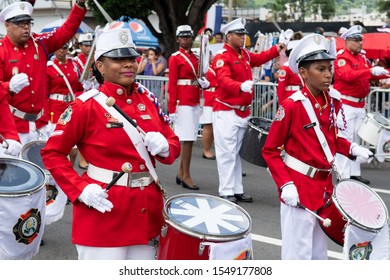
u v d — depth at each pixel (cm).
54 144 460
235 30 938
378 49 1532
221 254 432
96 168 460
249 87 911
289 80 1088
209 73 1277
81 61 1141
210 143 1323
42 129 875
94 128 457
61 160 459
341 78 1075
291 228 543
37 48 800
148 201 468
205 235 429
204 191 1035
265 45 1315
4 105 633
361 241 509
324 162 541
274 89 1379
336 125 557
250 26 2258
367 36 1560
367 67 1095
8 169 536
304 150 539
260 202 973
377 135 1024
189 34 1048
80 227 461
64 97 1029
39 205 518
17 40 778
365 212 516
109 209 439
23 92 778
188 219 452
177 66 1038
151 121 475
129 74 461
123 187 458
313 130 539
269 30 2236
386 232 518
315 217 540
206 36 1053
